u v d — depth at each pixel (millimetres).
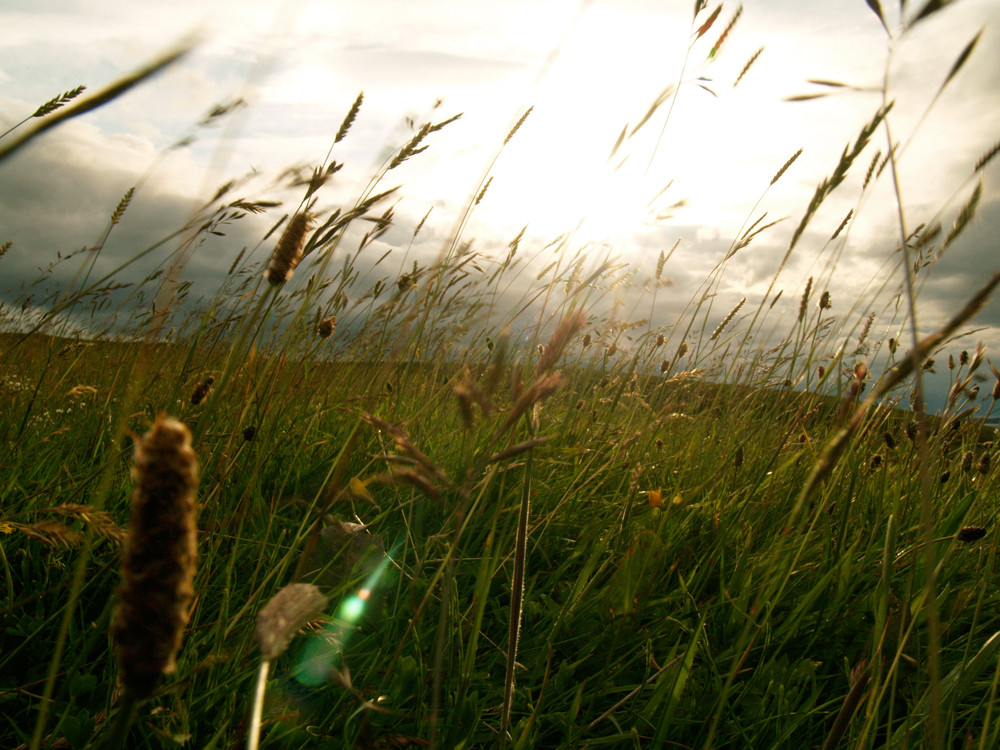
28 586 1607
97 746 1139
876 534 2475
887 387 701
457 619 1606
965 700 1703
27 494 1770
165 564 473
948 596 2068
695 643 1329
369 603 1704
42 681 1327
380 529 2092
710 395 3598
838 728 1096
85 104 409
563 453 2703
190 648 1357
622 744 1457
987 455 2582
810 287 2557
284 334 1977
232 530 1808
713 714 1465
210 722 1285
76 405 2553
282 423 2328
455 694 1482
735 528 2234
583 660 1629
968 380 2541
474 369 2734
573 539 2279
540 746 1472
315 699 1444
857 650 1834
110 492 1885
